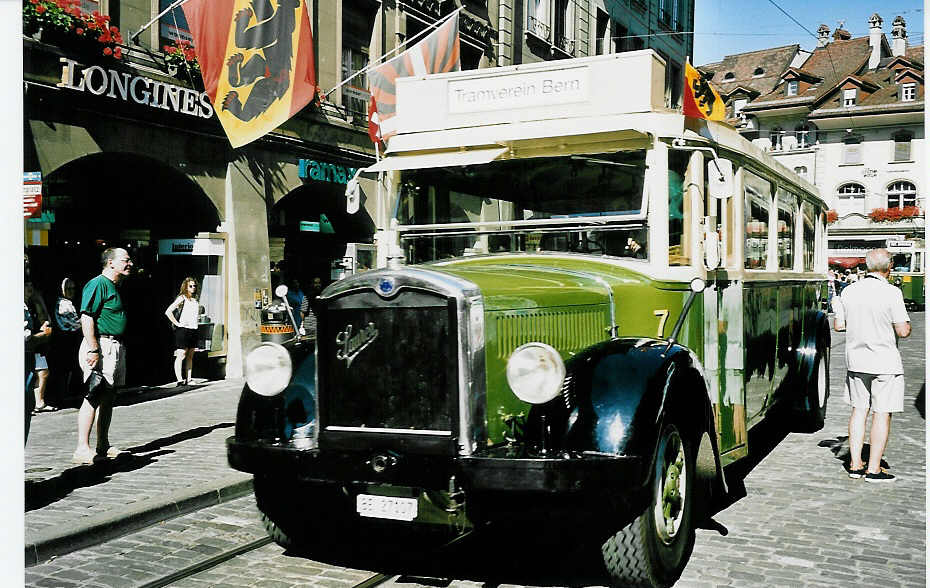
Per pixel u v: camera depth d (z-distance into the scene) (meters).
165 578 4.40
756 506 5.81
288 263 15.45
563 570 4.59
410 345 3.88
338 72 15.48
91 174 12.14
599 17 26.27
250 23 11.79
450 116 5.69
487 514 4.01
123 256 6.90
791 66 57.09
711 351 5.43
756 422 6.61
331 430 4.02
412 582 4.39
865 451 7.77
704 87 5.80
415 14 17.48
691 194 5.23
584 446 3.78
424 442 3.82
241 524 5.51
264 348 4.29
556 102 5.34
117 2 11.63
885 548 4.89
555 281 4.53
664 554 4.20
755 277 6.55
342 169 15.70
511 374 3.65
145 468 6.77
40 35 10.41
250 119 11.88
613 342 4.32
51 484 6.14
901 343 21.39
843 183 51.31
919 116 48.66
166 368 13.29
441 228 5.67
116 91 11.24
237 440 4.34
